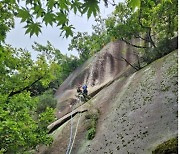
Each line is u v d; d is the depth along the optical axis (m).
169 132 9.35
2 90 12.65
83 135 14.63
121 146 10.62
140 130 10.71
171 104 10.97
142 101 12.98
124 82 17.81
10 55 12.40
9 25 9.03
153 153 8.38
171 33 18.72
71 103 26.20
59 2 3.62
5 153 11.17
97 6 3.05
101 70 30.77
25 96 12.95
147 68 16.58
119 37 20.48
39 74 14.05
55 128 18.39
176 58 14.50
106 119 14.41
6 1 3.96
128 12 19.30
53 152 14.79
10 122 8.09
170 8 17.22
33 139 12.01
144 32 20.91
